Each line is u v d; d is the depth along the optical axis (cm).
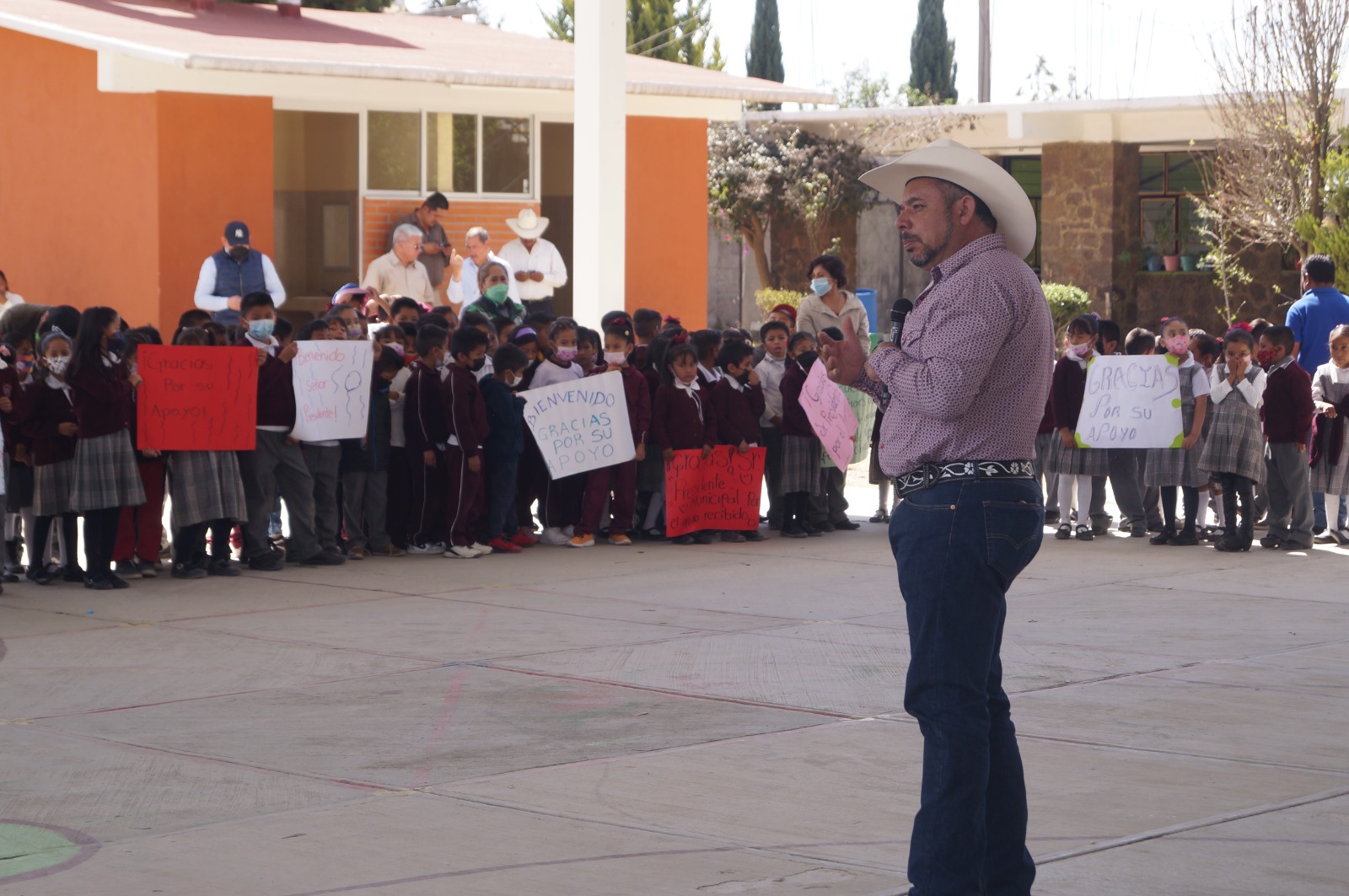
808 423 1240
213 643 836
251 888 461
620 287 1476
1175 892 466
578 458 1180
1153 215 2884
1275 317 2762
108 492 972
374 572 1074
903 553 431
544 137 1944
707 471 1229
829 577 1074
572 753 621
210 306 1423
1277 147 2228
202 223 1631
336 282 1798
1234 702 715
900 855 497
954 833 416
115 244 1662
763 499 1548
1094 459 1242
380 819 531
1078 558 1167
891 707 701
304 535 1089
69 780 579
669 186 1958
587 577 1066
